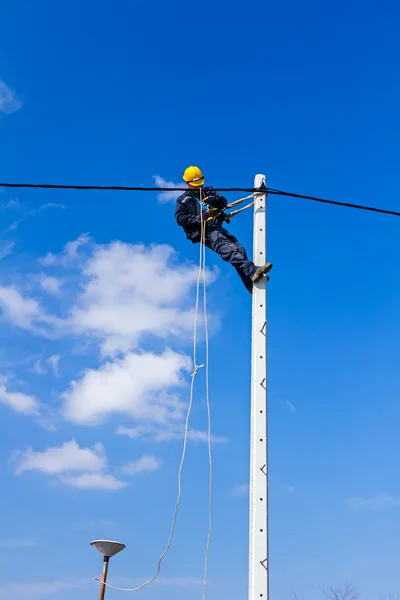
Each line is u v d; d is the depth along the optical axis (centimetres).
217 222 1088
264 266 977
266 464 877
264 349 942
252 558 834
